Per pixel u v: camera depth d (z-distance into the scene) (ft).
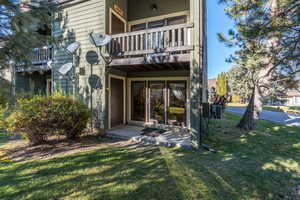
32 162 10.97
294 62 19.51
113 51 18.90
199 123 14.30
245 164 10.95
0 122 13.92
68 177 9.02
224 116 34.68
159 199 7.26
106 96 19.34
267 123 26.68
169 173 9.63
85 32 20.07
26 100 14.01
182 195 7.58
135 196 7.43
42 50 23.63
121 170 9.93
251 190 8.04
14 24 6.85
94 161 11.21
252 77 20.74
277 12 15.34
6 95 7.74
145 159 11.68
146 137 16.79
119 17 22.06
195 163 11.07
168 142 15.16
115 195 7.47
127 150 13.57
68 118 15.15
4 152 12.84
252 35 16.42
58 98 15.64
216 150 13.66
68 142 15.58
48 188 7.95
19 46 7.34
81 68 20.29
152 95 22.75
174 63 16.60
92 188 8.01
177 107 21.09
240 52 21.17
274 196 7.61
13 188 7.92
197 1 14.24
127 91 24.16
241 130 20.75
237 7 17.24
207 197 7.47
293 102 92.17
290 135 18.51
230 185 8.46
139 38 20.25
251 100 21.27
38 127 14.15
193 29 14.56
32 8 8.10
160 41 16.30
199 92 14.24
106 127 19.29
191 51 14.49
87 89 20.07
